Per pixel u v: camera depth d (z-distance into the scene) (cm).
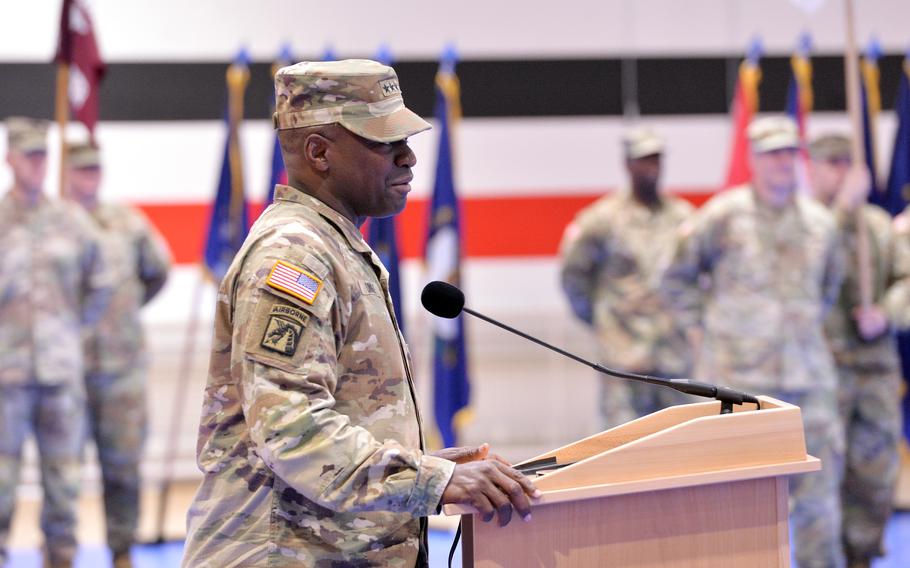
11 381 1214
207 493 464
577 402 1589
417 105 1579
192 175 1551
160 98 1541
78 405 1248
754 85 1445
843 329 1286
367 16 1569
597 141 1603
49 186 1514
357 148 471
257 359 427
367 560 455
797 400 1195
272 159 1358
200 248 1548
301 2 1558
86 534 1416
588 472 433
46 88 1515
